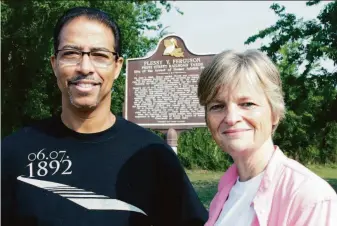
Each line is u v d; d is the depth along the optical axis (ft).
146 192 7.59
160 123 24.84
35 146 7.64
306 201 5.90
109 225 7.21
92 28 7.57
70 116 7.69
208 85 6.86
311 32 37.22
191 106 24.66
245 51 6.88
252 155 6.94
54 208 7.20
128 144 7.75
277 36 38.24
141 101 25.18
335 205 5.79
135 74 25.44
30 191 7.32
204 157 48.44
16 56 54.03
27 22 51.01
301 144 43.70
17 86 55.01
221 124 6.94
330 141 44.09
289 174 6.36
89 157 7.52
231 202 7.34
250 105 6.69
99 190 7.34
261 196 6.51
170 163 7.89
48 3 47.75
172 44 25.07
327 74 35.45
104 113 7.73
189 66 24.85
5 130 54.49
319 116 37.06
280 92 6.89
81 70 7.43
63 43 7.59
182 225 7.96
